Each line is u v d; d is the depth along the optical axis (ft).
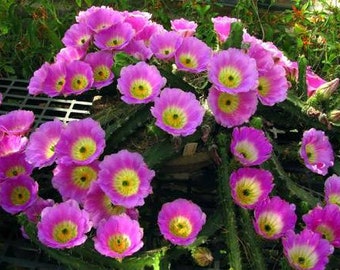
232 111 2.40
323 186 2.69
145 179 2.15
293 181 2.65
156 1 3.65
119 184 2.16
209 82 2.56
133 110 2.45
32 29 3.25
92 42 2.75
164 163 2.43
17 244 2.36
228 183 2.27
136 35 2.74
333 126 2.66
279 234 2.15
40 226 2.06
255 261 2.13
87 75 2.55
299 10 3.73
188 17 3.75
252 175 2.26
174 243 2.06
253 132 2.31
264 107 2.65
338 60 3.56
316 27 3.52
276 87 2.52
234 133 2.30
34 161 2.27
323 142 2.47
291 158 2.66
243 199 2.26
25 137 2.45
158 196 2.56
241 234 2.30
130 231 2.07
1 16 3.40
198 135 2.38
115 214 2.20
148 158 2.30
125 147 2.51
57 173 2.24
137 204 2.09
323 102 2.66
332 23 3.52
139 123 2.43
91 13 2.75
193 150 2.54
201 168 2.65
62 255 2.11
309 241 2.11
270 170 2.42
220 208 2.35
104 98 2.86
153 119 2.46
